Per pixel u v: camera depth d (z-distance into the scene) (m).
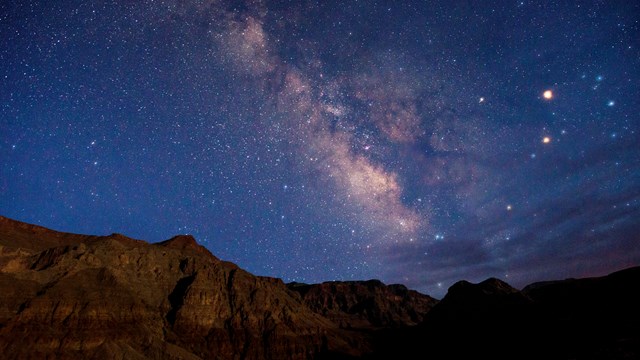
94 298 59.19
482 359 73.31
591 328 61.53
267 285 105.12
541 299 86.12
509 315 85.44
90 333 53.56
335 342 88.00
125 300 63.66
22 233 80.75
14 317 50.06
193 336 69.19
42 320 51.84
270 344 76.94
